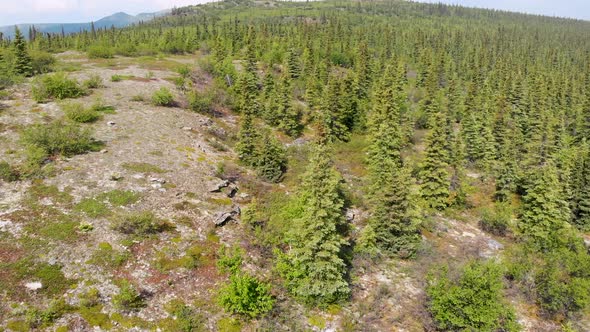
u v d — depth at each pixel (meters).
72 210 19.17
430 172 30.83
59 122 27.58
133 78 45.91
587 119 55.75
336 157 37.56
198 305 15.77
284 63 66.06
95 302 14.57
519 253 24.34
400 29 161.38
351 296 18.47
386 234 22.84
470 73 93.81
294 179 29.50
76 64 54.81
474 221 30.70
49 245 16.61
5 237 16.48
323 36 113.88
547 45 157.62
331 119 41.72
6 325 12.79
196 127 35.09
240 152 31.20
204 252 18.89
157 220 20.03
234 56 82.31
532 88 74.88
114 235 18.14
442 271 19.77
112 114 33.00
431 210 30.11
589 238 30.92
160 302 15.48
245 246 19.98
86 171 22.88
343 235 23.48
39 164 22.39
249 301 15.78
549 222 27.27
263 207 23.84
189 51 90.12
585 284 19.08
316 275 17.56
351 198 28.23
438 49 115.31
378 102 45.69
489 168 40.69
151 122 32.91
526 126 56.66
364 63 67.38
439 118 31.02
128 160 25.23
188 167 26.38
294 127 42.19
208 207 22.48
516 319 18.88
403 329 16.94
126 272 16.41
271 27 133.62
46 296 14.31
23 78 39.72
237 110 44.38
